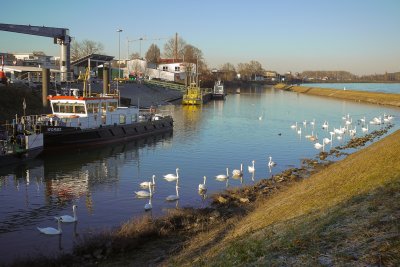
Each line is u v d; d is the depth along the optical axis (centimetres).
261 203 2939
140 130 6525
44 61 11550
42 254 2094
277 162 4769
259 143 6159
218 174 4141
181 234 2338
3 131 5031
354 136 6956
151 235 2292
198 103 13062
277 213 2366
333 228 1662
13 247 2247
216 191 3412
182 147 5756
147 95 13262
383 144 4147
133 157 4991
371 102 16050
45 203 3108
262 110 11919
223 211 2798
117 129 5966
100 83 11125
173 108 12012
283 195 3009
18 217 2788
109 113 6075
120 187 3578
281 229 1914
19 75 10119
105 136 5706
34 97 7231
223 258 1700
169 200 3142
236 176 4016
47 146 4872
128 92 12394
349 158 4238
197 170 4312
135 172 4184
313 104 14750
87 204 3077
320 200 2342
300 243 1584
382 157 3064
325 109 12675
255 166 4547
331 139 6250
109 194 3353
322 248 1469
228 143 6134
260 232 1977
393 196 1931
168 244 2189
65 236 2398
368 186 2273
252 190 3375
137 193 3281
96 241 2144
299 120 9456
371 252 1326
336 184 2698
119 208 2967
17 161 4391
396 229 1464
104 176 3988
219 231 2300
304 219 1980
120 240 2155
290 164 4656
